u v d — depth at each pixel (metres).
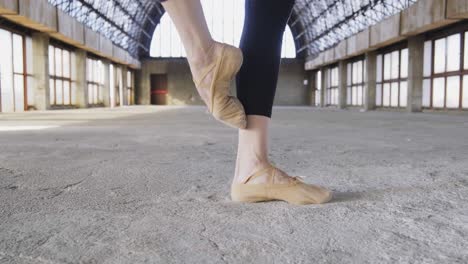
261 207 1.90
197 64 1.58
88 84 34.56
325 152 4.24
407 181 2.59
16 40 22.53
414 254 1.31
